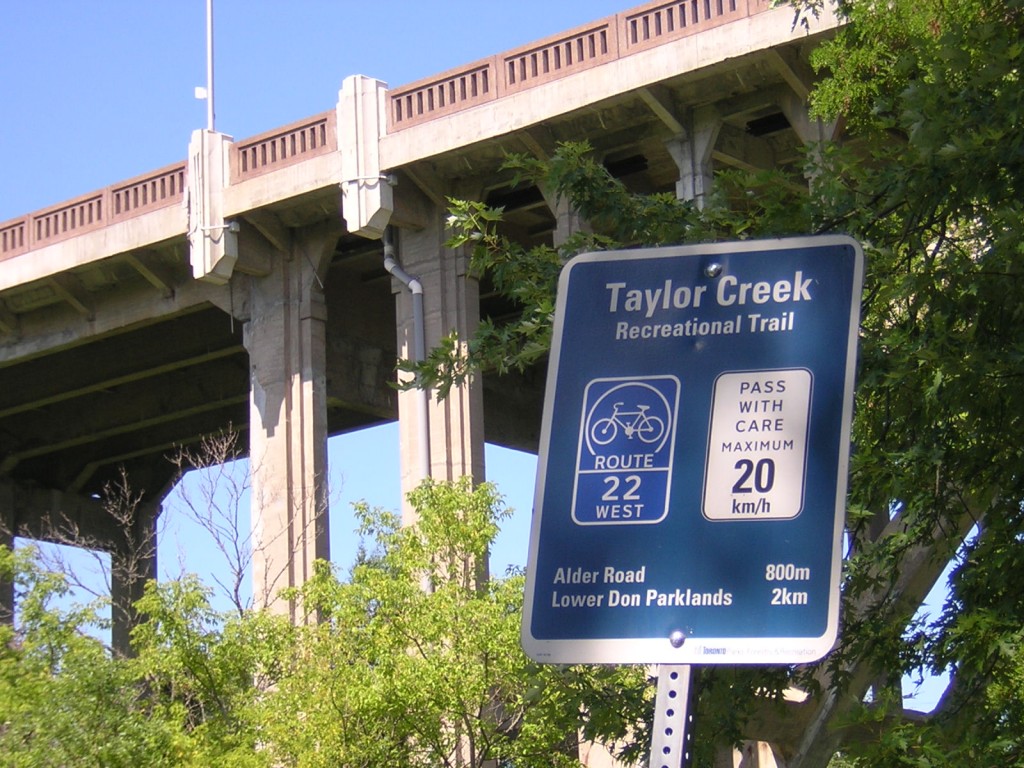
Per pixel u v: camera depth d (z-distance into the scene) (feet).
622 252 18.13
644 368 17.74
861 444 45.11
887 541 47.21
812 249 17.72
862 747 40.47
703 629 16.72
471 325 129.49
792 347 17.48
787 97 114.93
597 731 51.03
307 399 138.82
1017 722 40.42
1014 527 41.78
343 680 89.30
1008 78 41.37
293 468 137.90
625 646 16.89
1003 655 41.93
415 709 88.58
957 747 39.37
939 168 39.40
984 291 40.40
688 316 17.81
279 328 140.77
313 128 134.82
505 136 124.06
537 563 17.31
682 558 16.94
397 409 159.74
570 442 17.63
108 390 191.01
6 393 181.37
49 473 204.44
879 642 46.37
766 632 16.57
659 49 116.16
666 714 16.69
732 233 48.70
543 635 17.10
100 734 85.35
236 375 182.19
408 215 131.34
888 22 68.28
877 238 42.11
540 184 119.96
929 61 41.09
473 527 96.73
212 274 138.72
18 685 86.38
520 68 124.16
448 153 127.44
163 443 202.18
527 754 87.71
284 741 89.45
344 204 130.62
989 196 40.04
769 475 17.02
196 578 94.17
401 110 130.41
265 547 134.51
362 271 159.02
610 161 129.18
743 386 17.42
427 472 126.52
